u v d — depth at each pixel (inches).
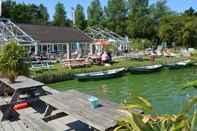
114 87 864.9
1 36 1236.5
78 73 1027.3
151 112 201.0
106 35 1892.2
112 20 3186.5
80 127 361.4
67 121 384.2
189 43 2306.8
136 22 2962.6
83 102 336.2
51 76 953.5
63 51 1550.2
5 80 512.4
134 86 878.4
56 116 393.1
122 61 1396.4
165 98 663.8
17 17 3289.9
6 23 1434.5
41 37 1478.8
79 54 1462.8
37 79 915.4
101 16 3302.2
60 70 1054.4
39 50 1432.1
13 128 366.0
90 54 1521.9
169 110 547.8
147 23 2938.0
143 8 3073.3
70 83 948.6
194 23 2309.3
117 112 287.6
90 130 340.8
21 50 574.9
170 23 2517.2
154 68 1198.3
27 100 449.1
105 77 1010.1
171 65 1274.6
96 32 1900.8
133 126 168.4
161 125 172.7
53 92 503.8
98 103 313.7
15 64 551.2
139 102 195.6
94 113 289.0
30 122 335.6
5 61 548.7
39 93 489.7
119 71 1066.1
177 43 2418.8
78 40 1620.3
